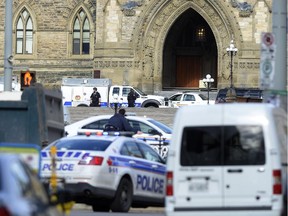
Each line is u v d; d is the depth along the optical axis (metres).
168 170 51.72
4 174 33.38
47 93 68.62
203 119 51.72
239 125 51.41
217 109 51.75
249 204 50.94
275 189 50.78
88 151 65.31
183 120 51.91
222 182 51.22
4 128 66.81
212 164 51.31
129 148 68.75
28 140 66.62
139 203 70.75
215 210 51.19
